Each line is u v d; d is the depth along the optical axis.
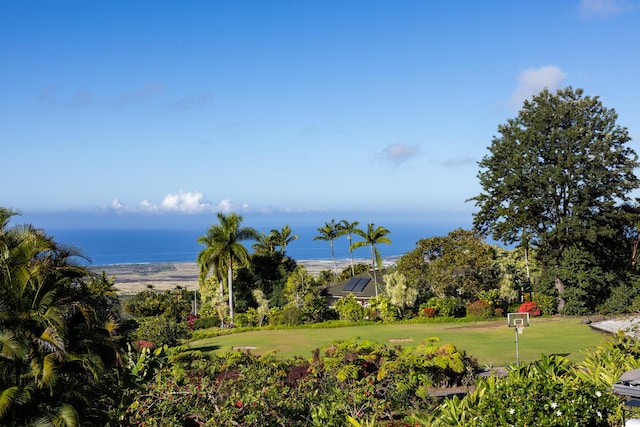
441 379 18.72
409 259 44.12
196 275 196.88
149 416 11.09
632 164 39.97
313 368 17.23
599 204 40.28
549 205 41.75
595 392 8.58
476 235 44.44
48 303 9.24
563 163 40.41
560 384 8.76
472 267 42.59
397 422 12.12
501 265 43.91
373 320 44.22
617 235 42.28
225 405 11.27
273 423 11.83
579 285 39.78
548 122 41.84
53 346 8.70
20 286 9.12
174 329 33.38
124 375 11.97
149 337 32.31
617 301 39.19
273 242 74.75
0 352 8.40
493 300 42.09
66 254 10.06
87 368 9.44
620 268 41.97
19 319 8.86
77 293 9.84
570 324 35.31
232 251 52.16
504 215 42.31
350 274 74.75
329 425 11.86
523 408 8.18
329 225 81.50
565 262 40.31
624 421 8.34
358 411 12.77
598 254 42.09
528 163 41.09
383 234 62.88
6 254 9.26
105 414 10.21
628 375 9.02
